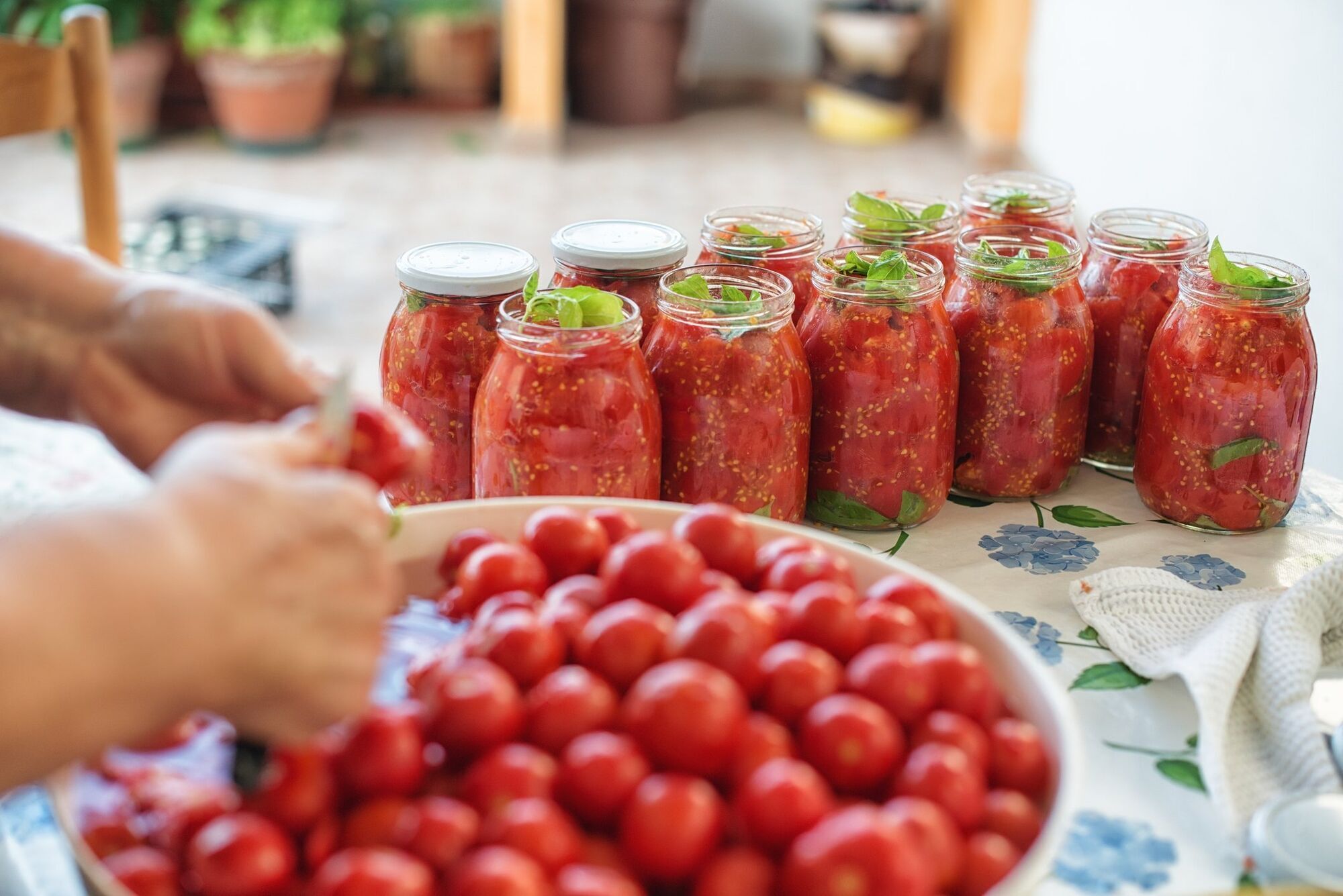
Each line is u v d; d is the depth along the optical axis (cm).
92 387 76
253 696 54
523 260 106
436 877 54
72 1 427
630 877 56
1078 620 95
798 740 62
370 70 520
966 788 59
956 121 515
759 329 97
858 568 78
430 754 61
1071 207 128
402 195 424
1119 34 342
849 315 103
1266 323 102
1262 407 102
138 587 50
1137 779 78
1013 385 109
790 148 493
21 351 77
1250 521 107
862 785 60
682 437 98
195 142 473
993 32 455
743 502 99
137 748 62
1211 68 270
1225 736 79
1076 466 116
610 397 91
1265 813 69
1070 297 110
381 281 359
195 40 454
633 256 105
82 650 49
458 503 83
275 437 57
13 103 139
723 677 61
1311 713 79
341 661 55
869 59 509
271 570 52
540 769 58
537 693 62
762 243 114
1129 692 86
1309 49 216
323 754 58
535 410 91
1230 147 258
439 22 512
